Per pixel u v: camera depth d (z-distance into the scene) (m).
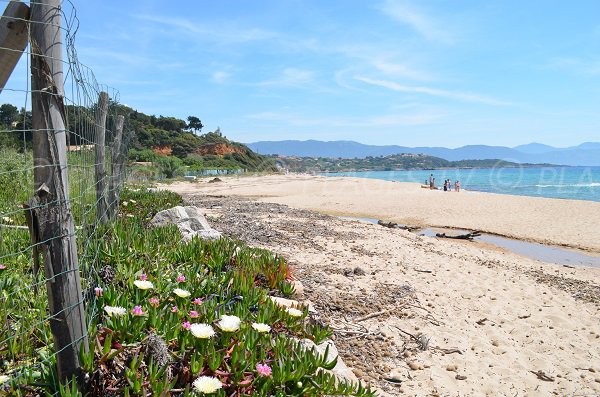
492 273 9.77
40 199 2.20
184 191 34.22
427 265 9.74
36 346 2.99
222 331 2.90
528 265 11.87
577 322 7.05
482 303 7.51
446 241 15.63
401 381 4.66
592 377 5.26
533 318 7.07
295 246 10.23
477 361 5.37
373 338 5.53
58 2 2.19
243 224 12.91
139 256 4.91
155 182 41.03
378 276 8.23
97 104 4.82
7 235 4.74
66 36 2.32
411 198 29.73
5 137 4.84
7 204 6.19
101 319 3.11
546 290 8.80
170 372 2.56
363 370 4.74
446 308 7.02
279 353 2.95
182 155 84.62
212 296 4.12
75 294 2.35
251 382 2.62
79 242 3.49
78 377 2.37
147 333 2.91
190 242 5.81
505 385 4.91
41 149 2.19
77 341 2.36
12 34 2.21
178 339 2.87
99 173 5.71
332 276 7.78
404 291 7.48
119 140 7.64
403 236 13.84
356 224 15.55
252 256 6.08
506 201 27.55
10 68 2.31
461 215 22.17
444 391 4.57
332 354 4.06
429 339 5.71
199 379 2.40
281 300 4.91
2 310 3.15
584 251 14.67
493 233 17.66
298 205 26.03
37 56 2.14
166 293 3.89
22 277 3.86
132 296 3.74
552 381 5.11
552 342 6.22
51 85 2.17
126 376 2.41
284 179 52.28
